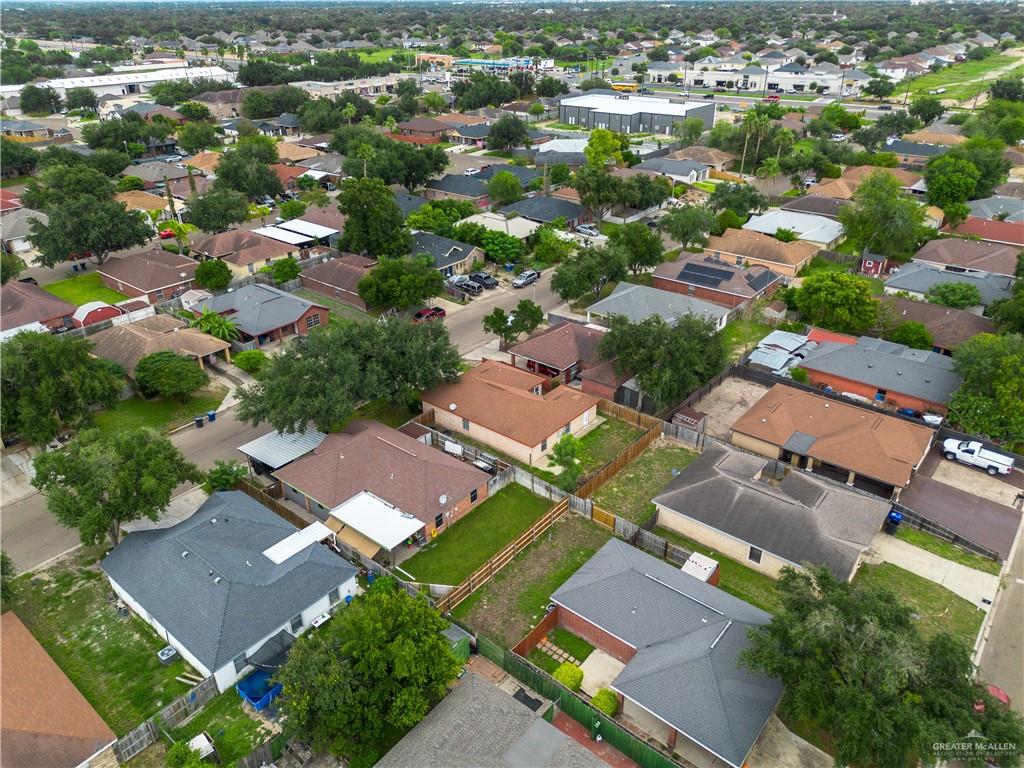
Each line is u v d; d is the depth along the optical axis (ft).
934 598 138.31
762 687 106.83
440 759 97.55
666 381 186.19
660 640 117.70
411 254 302.04
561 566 146.41
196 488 171.32
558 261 313.32
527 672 116.88
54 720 106.01
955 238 314.76
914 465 164.86
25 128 522.88
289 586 127.44
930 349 227.81
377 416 201.16
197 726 110.83
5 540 155.02
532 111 639.76
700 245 323.78
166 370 199.00
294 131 590.55
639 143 527.81
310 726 101.86
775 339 232.32
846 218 310.04
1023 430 174.70
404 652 100.37
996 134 477.36
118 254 330.95
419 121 573.74
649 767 103.81
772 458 180.86
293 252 313.32
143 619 131.95
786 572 114.62
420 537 152.56
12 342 178.09
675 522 155.12
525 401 188.14
